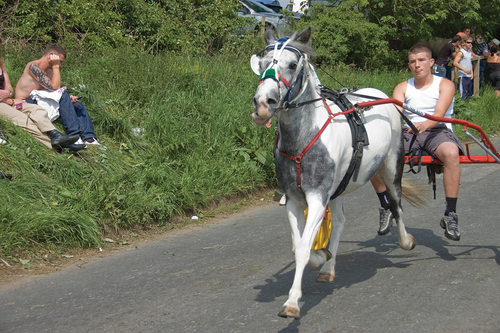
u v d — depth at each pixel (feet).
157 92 27.20
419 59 16.07
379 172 15.23
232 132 25.85
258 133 26.09
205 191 22.47
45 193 18.70
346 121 12.80
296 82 11.31
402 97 16.63
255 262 15.81
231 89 29.73
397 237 17.81
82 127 22.25
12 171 18.97
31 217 16.93
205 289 13.80
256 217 21.24
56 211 17.78
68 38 33.35
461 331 10.71
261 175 24.67
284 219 20.67
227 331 11.30
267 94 10.60
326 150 11.82
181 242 18.29
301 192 12.10
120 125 23.97
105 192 19.13
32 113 21.09
